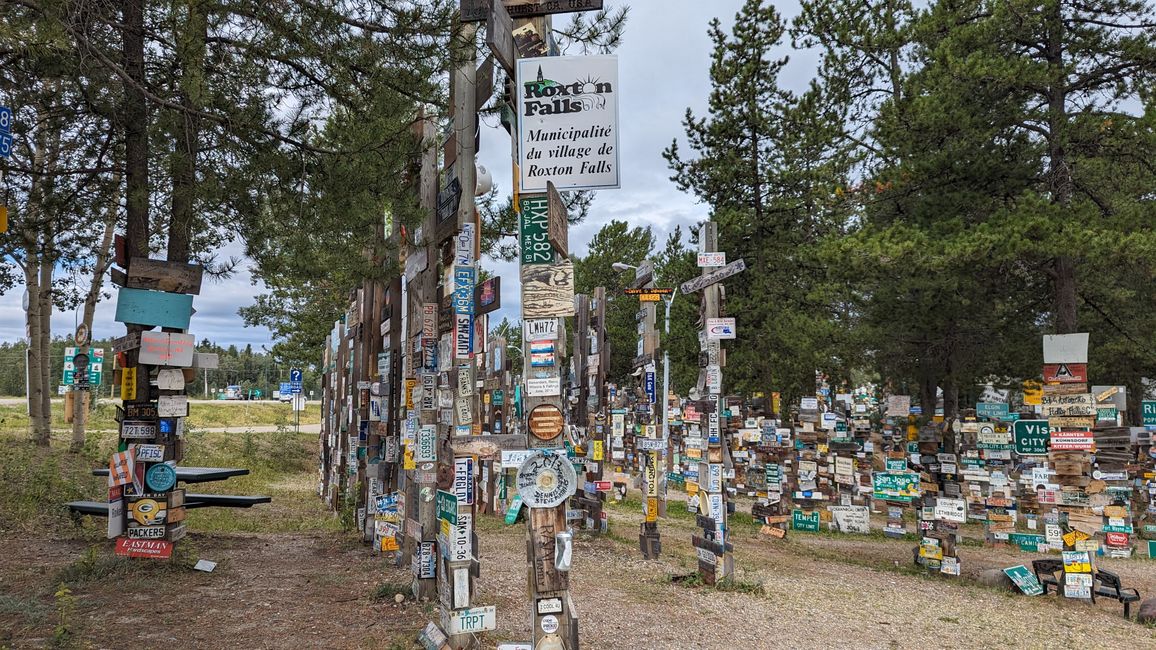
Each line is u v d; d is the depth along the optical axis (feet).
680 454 68.90
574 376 42.32
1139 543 47.47
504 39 15.08
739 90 63.10
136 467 23.91
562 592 14.26
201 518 37.45
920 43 43.45
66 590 19.06
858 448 55.67
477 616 16.63
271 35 20.36
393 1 20.80
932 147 37.91
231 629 17.94
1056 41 34.06
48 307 49.37
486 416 56.49
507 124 16.37
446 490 18.57
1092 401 30.63
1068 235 30.60
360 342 37.45
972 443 46.75
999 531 44.27
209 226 27.40
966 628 23.77
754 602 25.13
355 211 22.36
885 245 33.71
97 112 23.40
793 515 49.96
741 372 67.26
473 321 19.89
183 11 19.97
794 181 62.80
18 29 16.20
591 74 15.10
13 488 35.40
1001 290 40.55
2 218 15.69
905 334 45.85
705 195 66.74
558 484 14.37
